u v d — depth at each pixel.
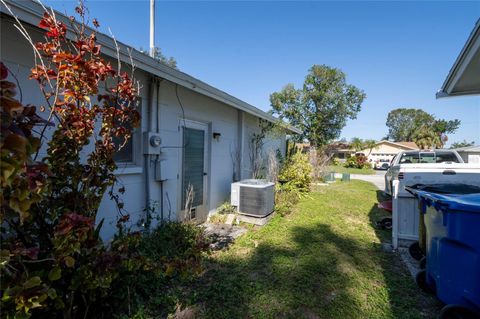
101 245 1.90
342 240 4.47
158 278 2.75
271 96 25.41
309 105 24.14
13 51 2.57
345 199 8.35
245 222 5.43
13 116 1.21
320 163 13.63
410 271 3.34
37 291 1.39
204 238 4.02
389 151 38.28
